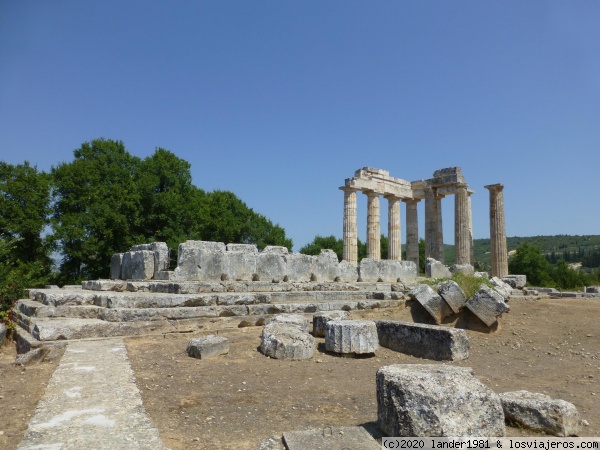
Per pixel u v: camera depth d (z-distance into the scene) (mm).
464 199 34156
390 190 35938
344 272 20016
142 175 37656
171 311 12062
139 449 4445
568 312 15164
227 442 5246
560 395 7754
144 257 16375
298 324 11711
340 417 6273
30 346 9688
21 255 32312
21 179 32469
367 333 10594
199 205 41500
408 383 5227
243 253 16719
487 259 121000
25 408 6211
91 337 10500
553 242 161750
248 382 8062
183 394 7145
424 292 14445
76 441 4613
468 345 10844
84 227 33250
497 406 5340
